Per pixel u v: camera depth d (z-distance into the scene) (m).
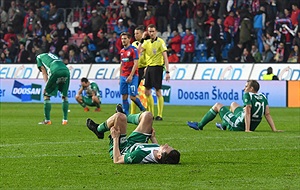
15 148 22.78
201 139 26.08
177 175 16.70
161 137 26.95
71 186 15.16
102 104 57.91
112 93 58.97
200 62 57.56
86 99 47.31
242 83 53.69
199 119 38.94
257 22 58.22
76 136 27.38
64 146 23.45
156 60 37.75
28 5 70.62
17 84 62.88
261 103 29.12
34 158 20.05
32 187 15.02
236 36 59.41
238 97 53.78
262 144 24.27
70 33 68.12
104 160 19.52
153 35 37.78
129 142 18.62
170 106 53.88
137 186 15.13
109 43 64.12
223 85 54.62
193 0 62.44
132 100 37.72
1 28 71.31
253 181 15.91
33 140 25.66
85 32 67.31
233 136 27.28
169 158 18.19
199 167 18.12
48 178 16.31
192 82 56.12
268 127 32.59
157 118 37.72
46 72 33.38
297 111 46.50
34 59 67.06
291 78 53.75
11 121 36.53
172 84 57.00
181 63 58.22
